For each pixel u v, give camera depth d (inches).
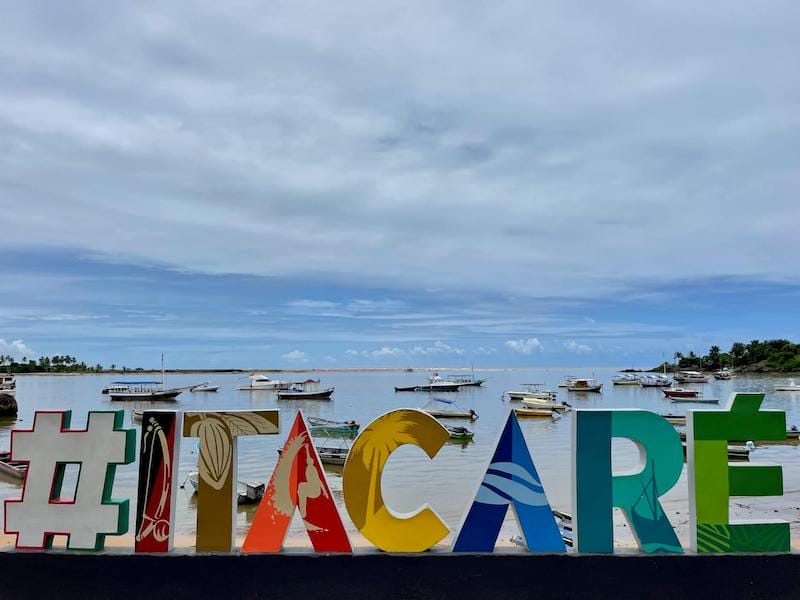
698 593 249.1
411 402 4124.0
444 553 250.4
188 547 261.3
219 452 257.6
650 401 4062.5
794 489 1194.6
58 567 252.8
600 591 249.0
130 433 257.1
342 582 249.1
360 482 254.2
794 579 250.5
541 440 2003.0
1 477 1269.7
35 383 7810.0
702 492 255.4
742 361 7406.5
